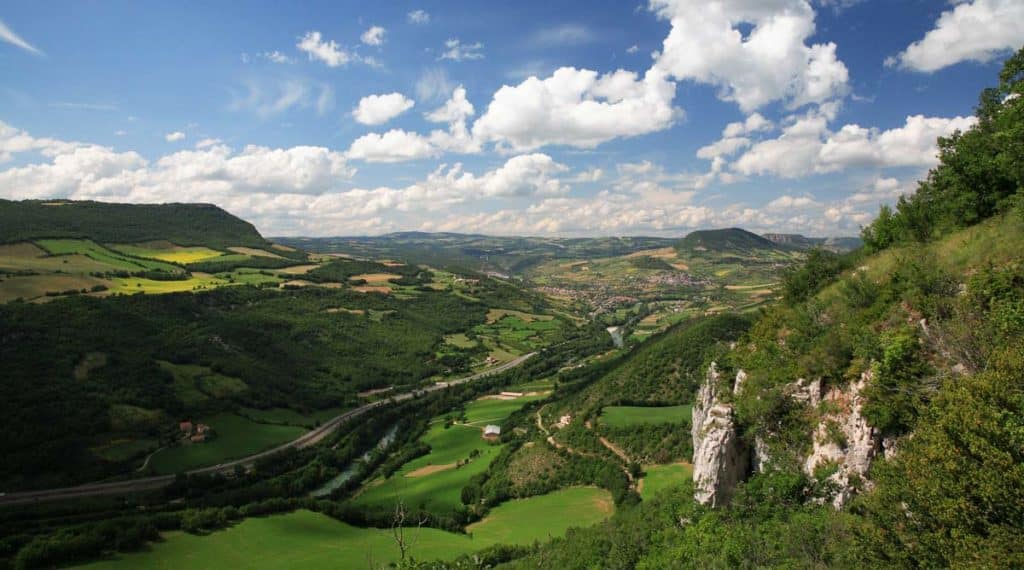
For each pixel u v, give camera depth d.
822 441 29.78
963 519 17.86
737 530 30.09
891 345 27.09
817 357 31.48
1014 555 15.84
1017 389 18.66
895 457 24.03
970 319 25.48
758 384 33.88
